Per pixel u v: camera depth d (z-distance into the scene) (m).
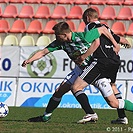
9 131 17.16
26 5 55.19
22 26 52.06
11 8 54.91
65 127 18.97
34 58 20.67
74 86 20.05
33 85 39.28
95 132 17.14
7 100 39.22
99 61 19.59
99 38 19.39
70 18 52.88
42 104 38.91
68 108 36.66
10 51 40.03
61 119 25.12
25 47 39.94
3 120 23.47
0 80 39.53
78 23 52.66
